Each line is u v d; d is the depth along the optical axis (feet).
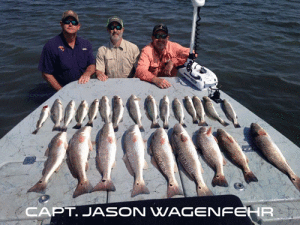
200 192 7.93
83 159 9.09
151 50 16.42
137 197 7.79
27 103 19.36
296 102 20.57
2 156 9.27
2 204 7.48
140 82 15.01
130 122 11.55
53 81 18.03
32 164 8.94
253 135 10.30
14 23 37.70
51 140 9.86
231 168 8.95
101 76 15.46
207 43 31.68
